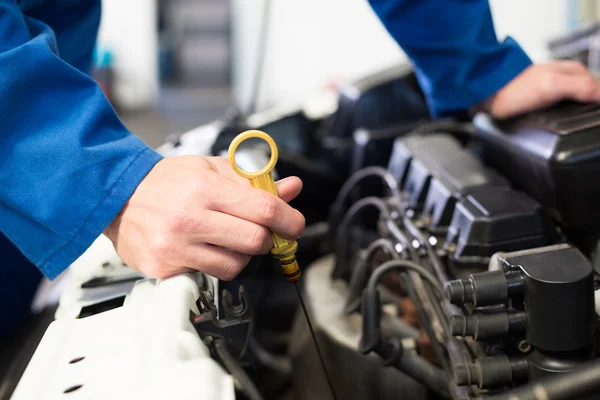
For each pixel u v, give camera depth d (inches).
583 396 14.2
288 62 126.6
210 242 17.5
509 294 17.0
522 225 21.7
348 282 34.0
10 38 21.5
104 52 144.2
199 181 17.5
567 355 16.8
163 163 19.3
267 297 38.1
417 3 29.6
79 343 15.3
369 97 42.6
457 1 29.7
